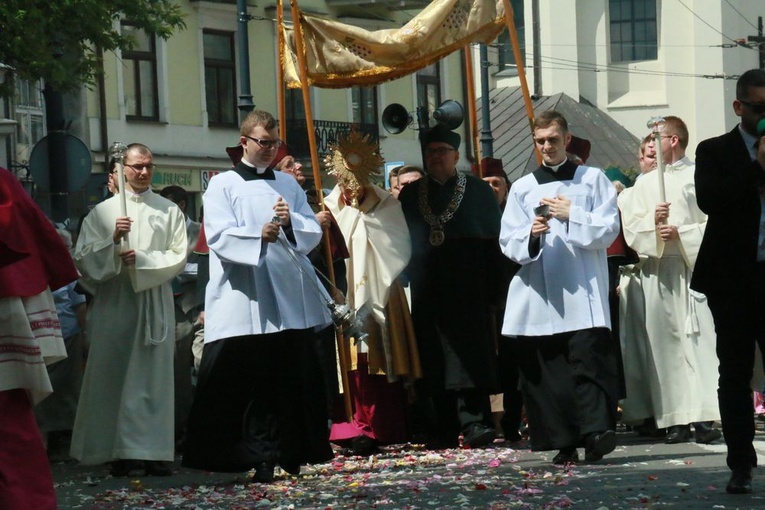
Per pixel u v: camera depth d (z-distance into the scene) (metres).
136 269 11.27
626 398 12.48
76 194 21.44
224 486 10.02
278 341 9.97
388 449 12.40
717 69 58.72
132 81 35.53
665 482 9.20
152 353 11.40
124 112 35.12
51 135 18.73
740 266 8.35
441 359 12.06
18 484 7.29
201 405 9.95
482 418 11.90
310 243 10.13
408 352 12.12
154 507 9.13
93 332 11.51
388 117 12.74
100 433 11.44
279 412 9.95
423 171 13.33
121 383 11.44
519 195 10.86
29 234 7.41
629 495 8.63
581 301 10.47
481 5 12.86
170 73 36.34
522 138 54.34
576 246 10.51
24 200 7.40
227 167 38.03
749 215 8.31
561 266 10.55
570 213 10.48
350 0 39.84
